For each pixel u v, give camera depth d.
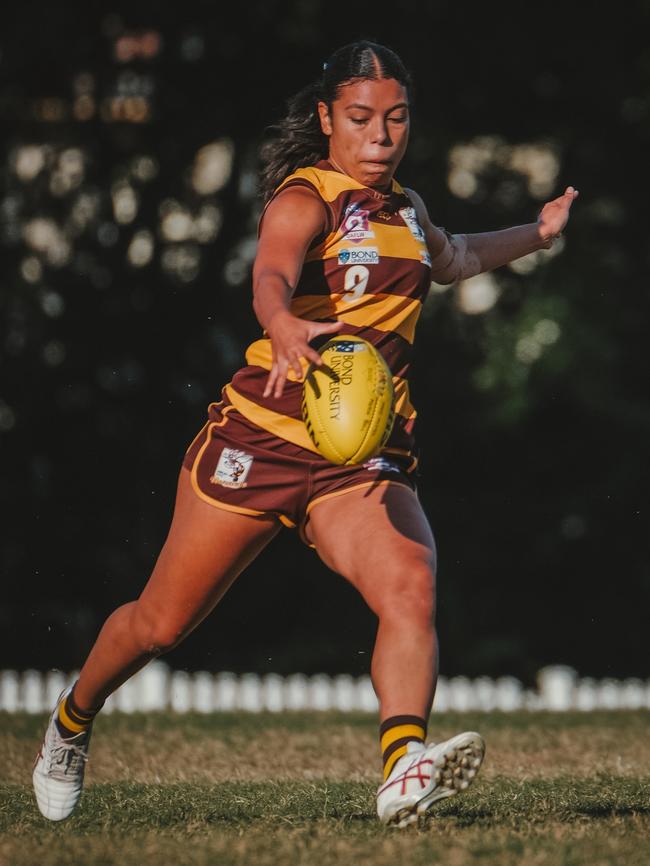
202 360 81.00
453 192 81.12
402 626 16.55
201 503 18.12
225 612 79.50
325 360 16.83
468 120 81.75
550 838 16.69
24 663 77.25
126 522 79.62
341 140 18.09
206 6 77.88
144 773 27.31
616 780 23.80
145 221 80.81
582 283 78.56
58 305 80.56
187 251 81.62
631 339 80.25
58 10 77.38
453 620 81.69
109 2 77.88
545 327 76.25
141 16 78.12
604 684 58.50
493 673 80.25
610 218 82.12
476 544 83.44
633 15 78.25
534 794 21.77
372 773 27.31
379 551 17.05
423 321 82.00
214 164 84.19
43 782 19.66
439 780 15.74
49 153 81.38
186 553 18.20
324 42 78.56
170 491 80.12
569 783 23.34
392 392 16.80
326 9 77.75
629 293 80.38
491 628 82.88
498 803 20.88
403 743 16.09
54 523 78.94
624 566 83.00
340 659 77.81
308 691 52.62
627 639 83.06
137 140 80.94
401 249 18.16
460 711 45.66
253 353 18.28
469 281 82.94
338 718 40.88
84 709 19.52
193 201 81.56
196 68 79.31
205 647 79.12
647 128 80.69
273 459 17.84
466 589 83.31
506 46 78.62
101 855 15.92
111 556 78.75
